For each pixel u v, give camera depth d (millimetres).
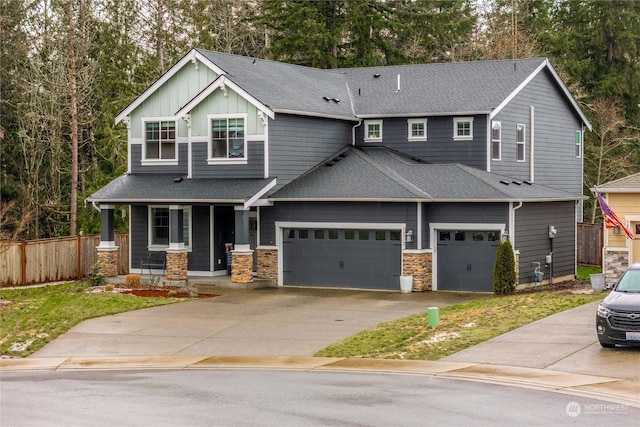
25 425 15625
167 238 39594
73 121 47625
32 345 25000
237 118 37375
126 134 49281
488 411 15812
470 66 42438
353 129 41375
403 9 56219
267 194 36344
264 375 20328
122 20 54094
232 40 59062
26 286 38531
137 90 50250
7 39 51938
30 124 50812
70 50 47750
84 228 47688
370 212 35000
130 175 40156
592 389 17422
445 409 16031
